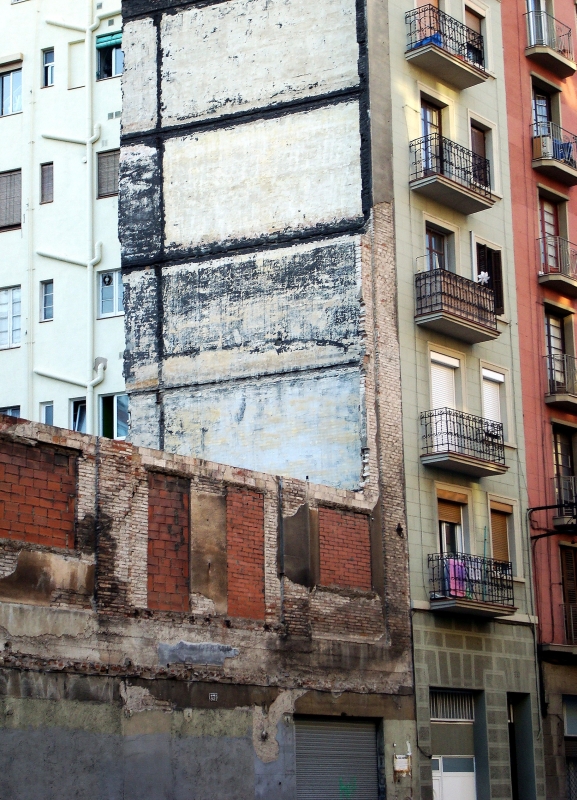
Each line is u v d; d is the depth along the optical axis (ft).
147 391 120.16
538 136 137.08
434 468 114.62
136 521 84.58
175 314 120.47
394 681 104.01
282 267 116.26
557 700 123.65
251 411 114.93
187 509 88.58
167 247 122.01
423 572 110.32
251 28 123.03
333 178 116.06
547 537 128.06
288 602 95.04
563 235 140.36
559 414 133.49
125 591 82.79
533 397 130.52
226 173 120.98
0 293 139.54
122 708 81.05
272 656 92.73
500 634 118.21
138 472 85.40
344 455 109.50
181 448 117.50
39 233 138.82
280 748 91.91
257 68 121.80
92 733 78.74
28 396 134.72
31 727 75.10
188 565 87.76
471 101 128.88
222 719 87.81
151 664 83.46
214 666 87.86
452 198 120.98
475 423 119.55
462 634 113.19
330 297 113.39
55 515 79.25
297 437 112.16
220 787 86.58
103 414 132.26
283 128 119.34
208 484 90.53
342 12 119.03
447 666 110.32
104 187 137.80
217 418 116.37
